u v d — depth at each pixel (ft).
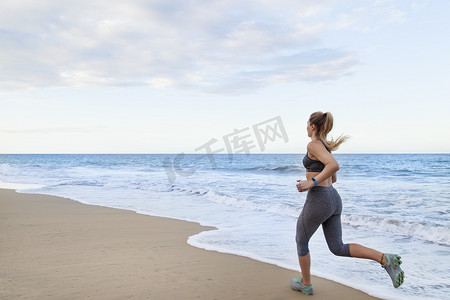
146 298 8.91
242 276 11.00
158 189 41.83
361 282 10.75
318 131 9.31
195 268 11.82
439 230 17.34
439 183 44.70
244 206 28.60
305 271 9.47
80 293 9.15
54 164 133.28
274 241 16.42
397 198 30.50
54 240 16.06
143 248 14.75
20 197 34.12
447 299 9.21
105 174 72.59
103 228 19.40
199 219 22.71
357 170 73.15
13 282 9.96
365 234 18.12
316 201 9.05
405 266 12.46
